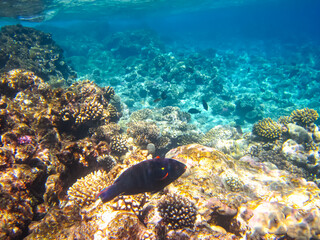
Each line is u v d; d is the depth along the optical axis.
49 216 1.05
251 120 4.28
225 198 1.26
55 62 4.80
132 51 9.10
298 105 5.16
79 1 7.32
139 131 2.35
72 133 1.96
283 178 1.73
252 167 1.92
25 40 4.64
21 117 1.52
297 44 13.67
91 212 1.05
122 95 5.27
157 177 0.64
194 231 0.99
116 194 0.59
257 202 1.28
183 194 1.18
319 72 7.41
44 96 2.09
